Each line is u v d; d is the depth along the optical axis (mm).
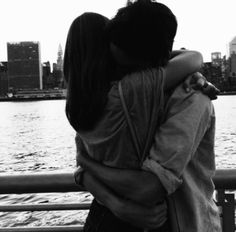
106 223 1925
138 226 1816
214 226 1871
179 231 1813
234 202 2531
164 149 1728
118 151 1829
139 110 1794
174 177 1703
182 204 1824
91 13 1928
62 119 118188
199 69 1874
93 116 1839
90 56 1848
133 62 1837
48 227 2686
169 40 1812
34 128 87250
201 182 1865
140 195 1752
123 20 1783
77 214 15438
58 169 34000
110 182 1836
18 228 2697
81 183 2014
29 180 2494
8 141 61812
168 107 1803
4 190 2516
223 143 48781
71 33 1930
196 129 1735
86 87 1826
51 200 17812
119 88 1812
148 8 1771
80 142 2018
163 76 1795
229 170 2469
